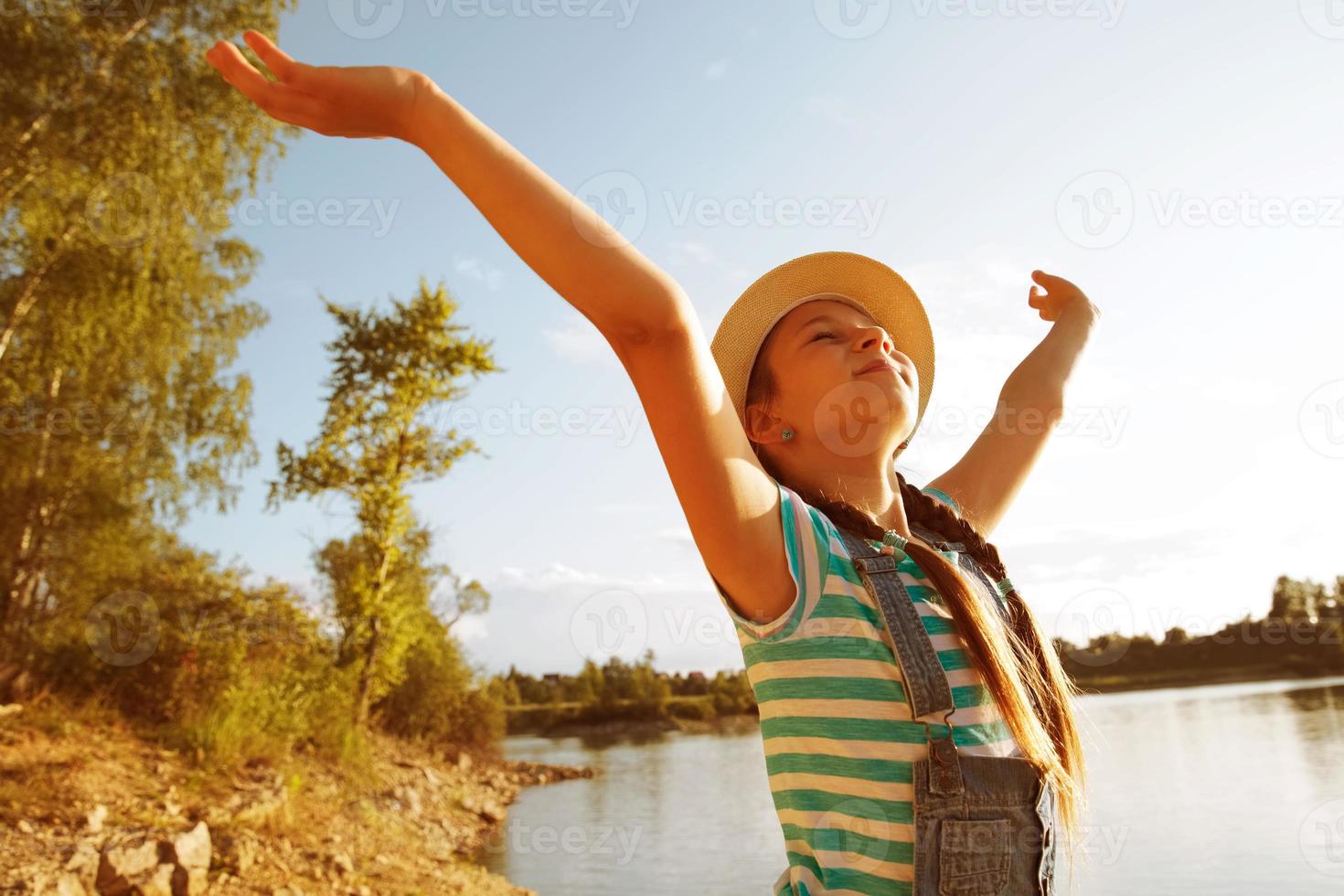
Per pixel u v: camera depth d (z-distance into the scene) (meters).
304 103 0.64
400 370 14.20
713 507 0.77
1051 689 1.07
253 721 10.15
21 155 10.12
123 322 12.04
